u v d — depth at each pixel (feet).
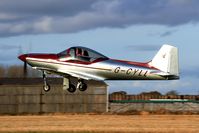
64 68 284.41
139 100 548.72
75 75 281.54
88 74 283.38
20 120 344.90
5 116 417.69
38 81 544.21
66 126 289.33
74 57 283.59
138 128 273.75
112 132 245.86
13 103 529.86
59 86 528.22
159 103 549.13
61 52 286.87
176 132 249.14
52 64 286.05
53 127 282.15
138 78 289.53
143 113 470.80
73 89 287.28
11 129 268.41
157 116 396.78
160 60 290.56
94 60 282.77
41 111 528.63
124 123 312.09
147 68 288.71
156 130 260.42
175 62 291.17
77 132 245.24
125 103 543.80
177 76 291.17
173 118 365.40
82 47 284.00
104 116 400.47
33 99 529.86
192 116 394.11
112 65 283.59
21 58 290.35
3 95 529.86
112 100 546.67
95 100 529.04
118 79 289.74
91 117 380.78
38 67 288.10
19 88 529.86
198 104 547.08
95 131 249.96
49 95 529.45
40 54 289.94
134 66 286.87
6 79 550.77
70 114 462.19
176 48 291.38
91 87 528.22
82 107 527.81
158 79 290.97
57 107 528.22
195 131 255.29
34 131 250.78
